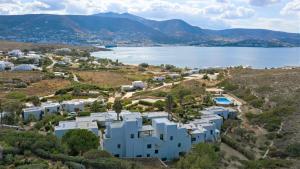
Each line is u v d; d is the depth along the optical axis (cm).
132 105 12600
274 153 8475
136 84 17625
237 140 9438
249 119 11388
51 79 19438
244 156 8325
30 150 6619
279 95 13538
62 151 6812
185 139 8106
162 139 8044
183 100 13238
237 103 13538
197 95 14475
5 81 17988
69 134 7500
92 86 17175
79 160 6319
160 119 8562
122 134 7800
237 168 7306
